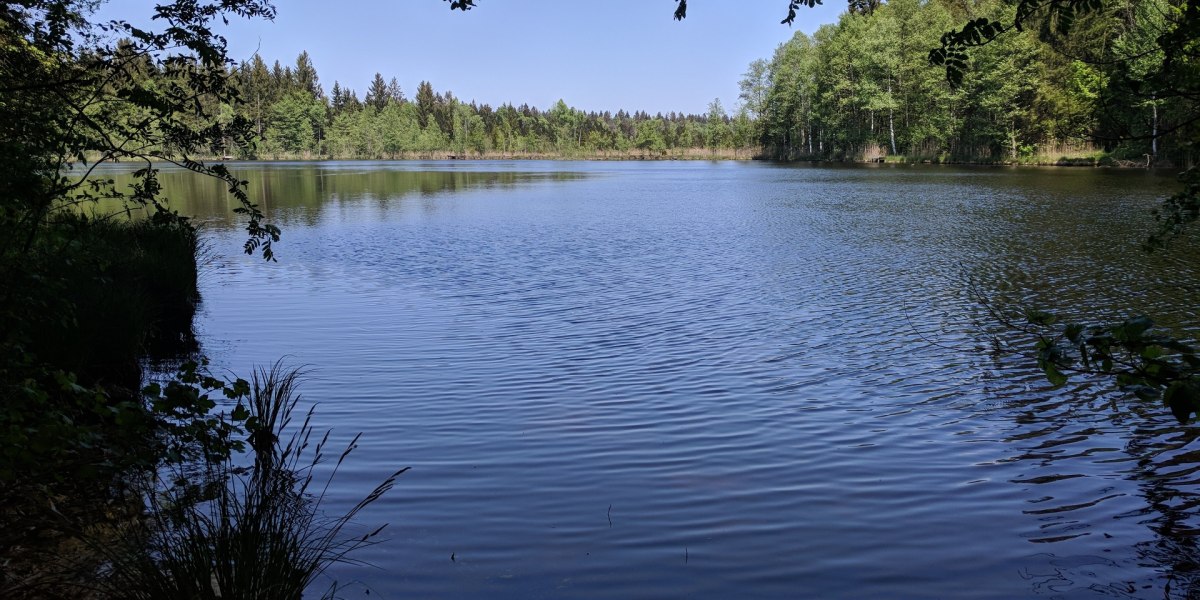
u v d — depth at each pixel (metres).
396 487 5.57
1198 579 4.35
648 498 5.46
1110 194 30.70
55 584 3.69
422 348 10.08
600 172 71.06
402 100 166.12
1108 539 4.87
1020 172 48.25
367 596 4.05
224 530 3.62
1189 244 17.95
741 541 4.81
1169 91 5.24
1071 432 6.90
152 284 11.17
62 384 4.33
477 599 4.07
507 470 5.96
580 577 4.33
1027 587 4.29
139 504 4.75
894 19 70.69
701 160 120.31
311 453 6.19
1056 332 10.61
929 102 65.06
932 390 8.21
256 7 5.25
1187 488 5.66
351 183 50.69
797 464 6.16
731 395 8.08
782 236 21.61
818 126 87.25
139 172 5.56
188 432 4.78
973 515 5.21
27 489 4.21
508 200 36.22
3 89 5.00
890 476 5.93
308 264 17.38
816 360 9.48
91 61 5.26
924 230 22.05
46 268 5.48
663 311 12.44
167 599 3.33
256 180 53.78
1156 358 3.42
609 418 7.32
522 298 13.56
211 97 5.50
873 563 4.55
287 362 9.32
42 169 5.41
